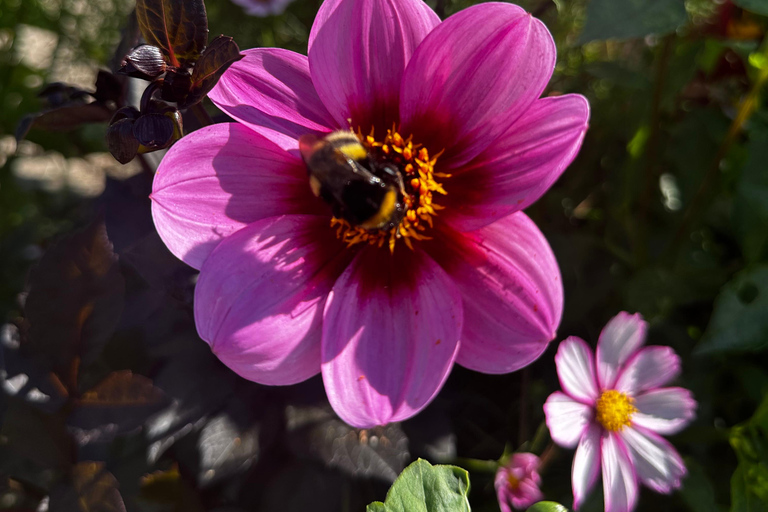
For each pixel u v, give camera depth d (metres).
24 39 0.37
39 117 0.21
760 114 0.29
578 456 0.23
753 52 0.29
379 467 0.22
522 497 0.24
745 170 0.28
